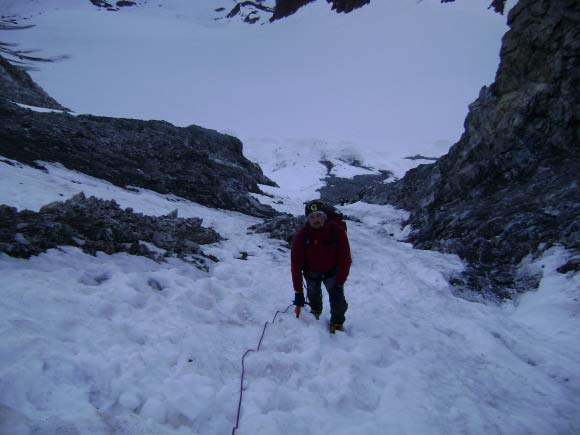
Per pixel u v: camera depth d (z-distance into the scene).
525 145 15.39
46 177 13.93
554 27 15.82
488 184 15.48
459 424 4.52
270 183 36.28
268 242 11.16
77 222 7.86
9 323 4.20
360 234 14.96
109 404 3.75
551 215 12.13
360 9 194.75
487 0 168.25
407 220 18.17
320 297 6.21
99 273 6.28
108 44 177.25
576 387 6.13
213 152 31.48
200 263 8.30
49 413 3.39
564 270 9.78
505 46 17.67
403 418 4.39
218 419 3.90
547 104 15.46
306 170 76.12
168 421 3.70
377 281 9.36
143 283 6.24
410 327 6.78
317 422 4.10
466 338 7.04
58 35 176.75
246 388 4.43
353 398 4.61
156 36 194.62
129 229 8.23
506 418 4.82
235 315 6.19
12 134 18.08
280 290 7.69
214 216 14.74
